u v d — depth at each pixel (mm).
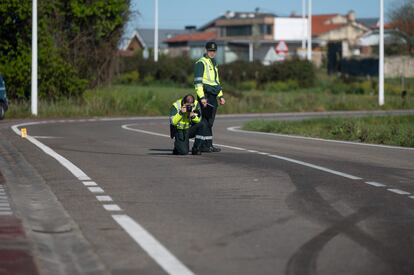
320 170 34875
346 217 23766
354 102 118688
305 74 165500
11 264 17719
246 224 22688
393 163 38188
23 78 96062
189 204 26000
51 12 110125
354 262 18266
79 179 31812
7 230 21516
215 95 40906
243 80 168375
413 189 29328
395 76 182250
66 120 85812
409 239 20766
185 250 19391
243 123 82625
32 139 53125
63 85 100188
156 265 17891
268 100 116875
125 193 28203
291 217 23766
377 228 22156
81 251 19516
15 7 93750
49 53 98312
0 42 95875
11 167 36562
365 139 54250
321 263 18156
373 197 27469
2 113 83125
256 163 37500
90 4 116125
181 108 40594
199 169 35062
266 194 28078
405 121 71438
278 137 58438
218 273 17219
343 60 189875
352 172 34219
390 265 18000
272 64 169625
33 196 28156
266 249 19531
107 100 102188
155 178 32062
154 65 182875
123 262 18219
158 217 23703
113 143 50281
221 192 28516
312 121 72938
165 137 56844
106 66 121812
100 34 118125
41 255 19000
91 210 24859
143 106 103312
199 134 41531
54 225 22797
